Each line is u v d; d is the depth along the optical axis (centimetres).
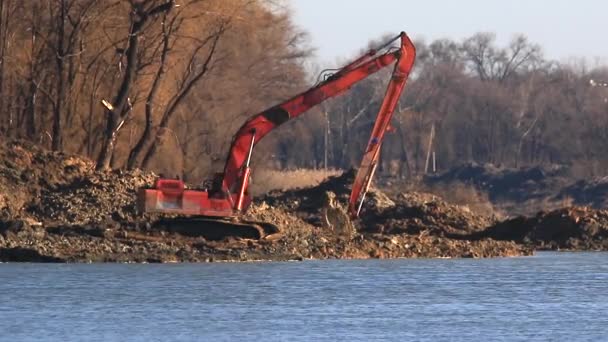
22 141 14975
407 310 8300
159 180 12575
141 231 12719
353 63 12706
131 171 14588
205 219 12719
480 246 13562
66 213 13450
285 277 10319
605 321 7781
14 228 12200
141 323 7644
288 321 7762
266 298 8894
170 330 7375
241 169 12650
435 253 13175
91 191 13812
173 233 12706
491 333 7294
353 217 13000
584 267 11719
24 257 11406
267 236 12850
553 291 9481
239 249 12206
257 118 12681
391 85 12531
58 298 8781
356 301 8781
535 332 7331
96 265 11119
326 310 8281
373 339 7056
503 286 9831
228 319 7825
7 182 14000
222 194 12594
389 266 11594
